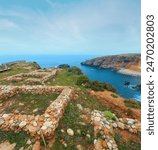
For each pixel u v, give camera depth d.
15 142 6.94
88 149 6.93
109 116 9.69
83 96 14.08
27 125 7.56
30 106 11.02
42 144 6.72
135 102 16.30
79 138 7.46
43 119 7.92
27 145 6.67
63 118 8.89
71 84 18.34
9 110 10.50
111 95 17.50
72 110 10.19
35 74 22.78
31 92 13.66
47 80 19.77
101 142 7.29
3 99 12.24
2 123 7.80
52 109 8.77
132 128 8.78
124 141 7.76
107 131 8.04
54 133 7.41
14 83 18.06
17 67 37.88
